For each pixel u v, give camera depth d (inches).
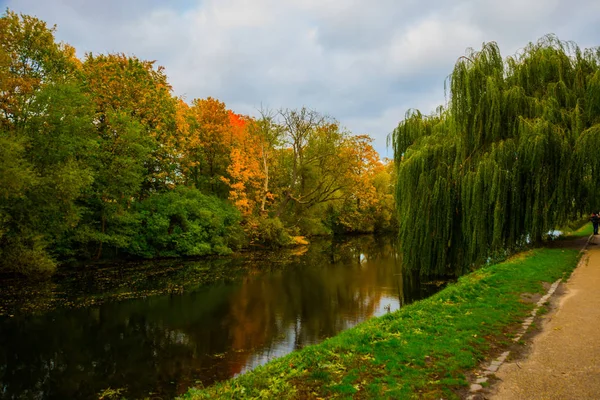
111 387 337.1
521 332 281.0
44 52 865.5
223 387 221.6
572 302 352.5
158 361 391.5
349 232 2224.4
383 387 197.8
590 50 665.0
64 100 810.8
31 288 704.4
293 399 189.9
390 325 312.0
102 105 1011.3
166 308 589.6
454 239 703.7
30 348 425.4
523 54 695.7
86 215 959.6
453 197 676.7
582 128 598.9
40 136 788.0
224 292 697.6
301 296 666.2
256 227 1386.6
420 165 716.7
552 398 178.5
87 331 482.3
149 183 1195.9
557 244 707.4
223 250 1216.2
